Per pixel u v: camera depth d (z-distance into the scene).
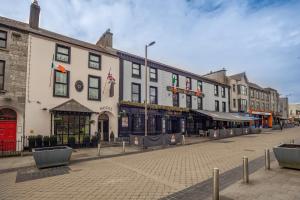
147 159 11.00
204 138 22.62
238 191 5.69
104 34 20.77
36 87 14.77
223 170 8.17
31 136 13.61
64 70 15.80
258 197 5.25
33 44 14.95
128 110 19.86
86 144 15.97
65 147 10.56
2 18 15.66
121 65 19.97
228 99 34.19
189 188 6.13
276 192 5.57
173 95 24.95
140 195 5.65
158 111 22.58
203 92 29.09
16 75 14.04
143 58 21.97
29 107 14.34
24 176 7.95
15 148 13.54
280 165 8.14
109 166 9.46
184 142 17.92
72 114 16.12
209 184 6.46
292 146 8.69
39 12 16.84
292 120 68.75
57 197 5.63
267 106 48.84
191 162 9.88
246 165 6.45
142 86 21.56
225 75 35.28
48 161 9.34
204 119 28.67
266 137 23.19
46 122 14.97
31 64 14.72
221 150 13.69
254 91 43.84
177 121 25.03
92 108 17.52
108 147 15.97
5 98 13.45
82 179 7.33
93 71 18.00
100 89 18.22
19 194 5.94
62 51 16.53
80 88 17.05
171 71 24.94
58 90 16.00
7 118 13.72
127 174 7.88
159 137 16.42
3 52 13.70
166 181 6.89
